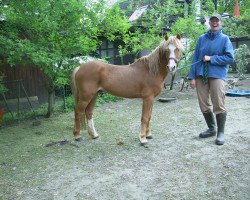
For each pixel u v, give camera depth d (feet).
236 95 24.91
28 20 18.04
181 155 12.83
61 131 17.69
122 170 11.70
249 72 43.34
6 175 11.74
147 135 15.16
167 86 32.37
